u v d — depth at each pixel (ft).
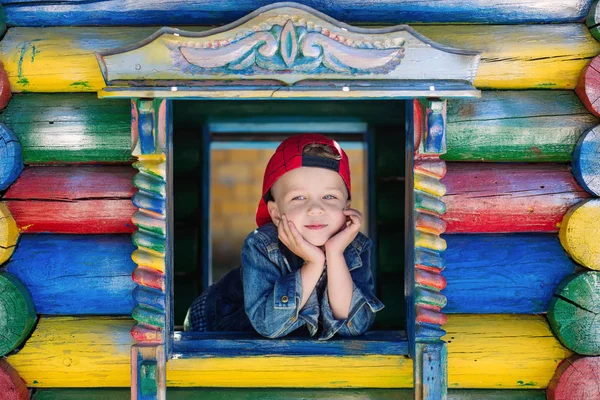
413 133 6.88
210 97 6.53
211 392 7.16
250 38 6.48
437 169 6.84
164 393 6.83
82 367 7.24
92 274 7.28
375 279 10.75
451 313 7.34
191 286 10.55
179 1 7.18
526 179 7.32
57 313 7.30
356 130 11.68
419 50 6.56
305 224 7.13
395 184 10.96
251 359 7.04
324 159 7.24
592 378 7.13
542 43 7.27
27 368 7.24
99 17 7.23
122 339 7.25
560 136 7.29
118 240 7.33
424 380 6.81
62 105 7.31
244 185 22.29
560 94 7.38
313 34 6.48
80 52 7.23
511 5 7.27
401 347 7.07
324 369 7.07
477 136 7.27
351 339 7.12
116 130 7.28
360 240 7.68
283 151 7.40
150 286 6.85
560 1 7.29
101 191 7.29
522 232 7.42
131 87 6.51
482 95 7.31
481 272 7.30
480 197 7.27
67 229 7.32
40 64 7.23
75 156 7.30
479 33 7.27
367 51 6.53
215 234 22.15
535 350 7.27
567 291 7.13
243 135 12.17
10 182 7.23
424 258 6.86
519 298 7.31
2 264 7.29
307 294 6.95
